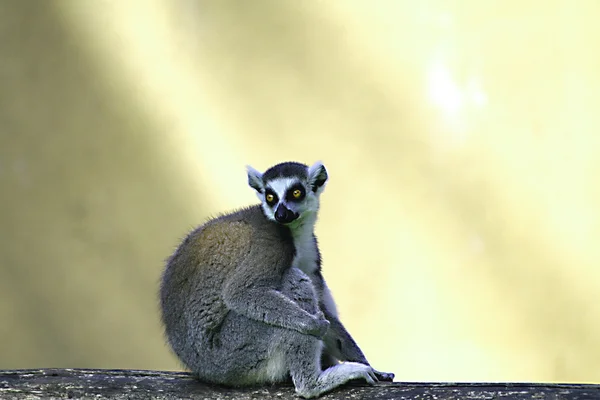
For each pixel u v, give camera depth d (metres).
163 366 27.77
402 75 29.56
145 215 28.62
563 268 28.25
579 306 27.91
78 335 27.33
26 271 27.25
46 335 27.03
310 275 11.81
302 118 29.78
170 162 29.06
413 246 29.05
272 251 10.85
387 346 28.14
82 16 28.38
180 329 10.69
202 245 10.90
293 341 10.17
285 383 10.45
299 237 11.68
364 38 29.67
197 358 10.55
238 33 29.59
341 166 29.62
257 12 29.62
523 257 28.55
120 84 28.75
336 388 9.99
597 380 26.94
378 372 10.62
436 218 29.12
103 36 28.56
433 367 27.11
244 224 11.19
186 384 10.38
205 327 10.52
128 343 27.64
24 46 27.98
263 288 10.51
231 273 10.59
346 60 29.78
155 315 27.98
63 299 27.41
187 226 28.97
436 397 9.49
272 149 29.75
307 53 29.78
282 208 11.23
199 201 29.20
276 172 12.00
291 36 29.73
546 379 26.95
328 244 29.12
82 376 10.36
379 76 29.70
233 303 10.42
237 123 29.62
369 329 28.45
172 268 10.98
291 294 10.72
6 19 27.83
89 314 27.56
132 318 27.83
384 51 29.66
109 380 10.29
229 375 10.37
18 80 27.94
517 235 28.67
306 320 10.12
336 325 11.77
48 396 9.91
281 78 29.75
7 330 26.75
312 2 29.67
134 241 28.36
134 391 10.06
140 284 28.20
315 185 12.01
